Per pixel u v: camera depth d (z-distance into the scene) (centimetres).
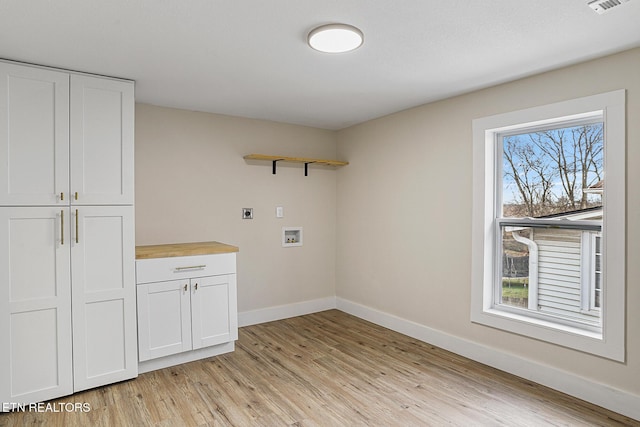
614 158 237
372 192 422
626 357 234
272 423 226
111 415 235
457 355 329
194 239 379
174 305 303
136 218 348
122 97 276
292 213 444
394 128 392
